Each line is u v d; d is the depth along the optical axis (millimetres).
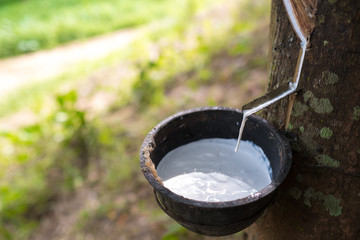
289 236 448
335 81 354
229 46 1341
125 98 1282
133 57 1564
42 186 1021
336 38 340
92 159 1055
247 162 445
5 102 1577
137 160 991
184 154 459
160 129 420
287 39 393
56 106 1329
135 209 882
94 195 956
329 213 405
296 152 405
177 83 1255
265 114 450
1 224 949
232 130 455
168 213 381
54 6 2818
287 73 403
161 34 1745
